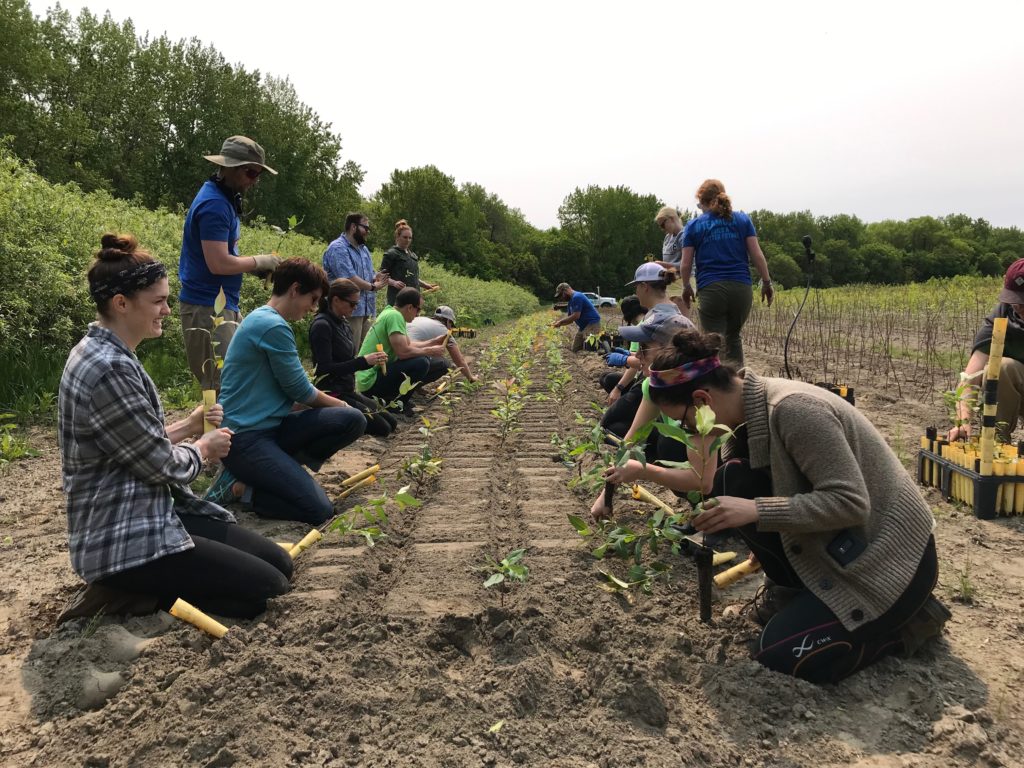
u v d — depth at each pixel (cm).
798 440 243
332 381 613
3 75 2998
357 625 284
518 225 9419
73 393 262
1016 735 223
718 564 347
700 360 258
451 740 220
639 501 444
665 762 210
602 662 252
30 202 830
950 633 288
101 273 269
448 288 2402
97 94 3669
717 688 245
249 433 423
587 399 822
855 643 246
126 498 274
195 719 226
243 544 320
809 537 251
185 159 4009
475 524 415
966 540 387
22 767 212
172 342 907
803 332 1659
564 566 347
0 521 421
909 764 211
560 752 218
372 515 423
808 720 231
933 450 472
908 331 1587
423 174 6272
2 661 267
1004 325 401
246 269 470
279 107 4366
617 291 8638
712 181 638
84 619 287
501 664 265
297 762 210
